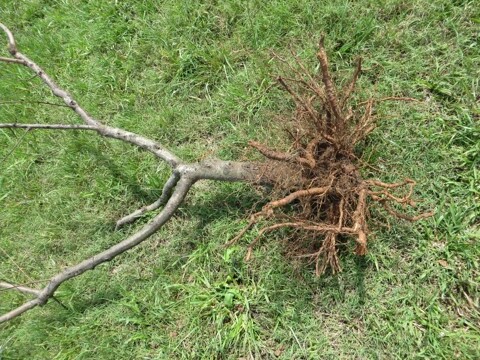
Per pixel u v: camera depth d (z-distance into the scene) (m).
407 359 1.98
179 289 2.28
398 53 2.30
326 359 2.05
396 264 2.09
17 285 2.20
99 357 2.24
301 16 2.41
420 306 2.04
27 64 2.23
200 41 2.54
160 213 2.16
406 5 2.31
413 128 2.20
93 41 2.68
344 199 1.92
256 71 2.43
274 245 2.22
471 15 2.24
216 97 2.47
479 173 2.10
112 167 2.50
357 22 2.33
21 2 2.84
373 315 2.06
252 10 2.48
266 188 2.27
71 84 2.64
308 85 1.96
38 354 2.32
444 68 2.24
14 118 2.65
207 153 2.40
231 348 2.14
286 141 2.19
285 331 2.11
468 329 1.98
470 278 2.02
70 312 2.36
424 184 2.15
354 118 2.14
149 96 2.56
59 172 2.54
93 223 2.48
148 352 2.21
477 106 2.16
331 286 2.12
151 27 2.60
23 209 2.55
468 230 2.07
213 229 2.30
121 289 2.32
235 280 2.23
